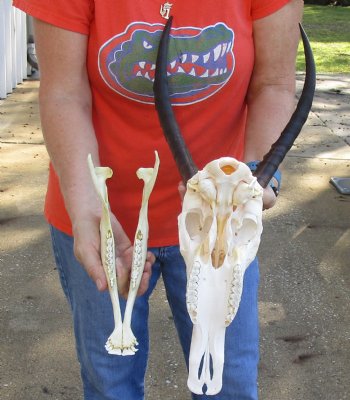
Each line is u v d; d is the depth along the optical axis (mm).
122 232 1806
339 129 7211
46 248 4383
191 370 1481
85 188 1827
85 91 1935
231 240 1490
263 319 3758
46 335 3547
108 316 2023
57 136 1873
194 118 1994
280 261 4379
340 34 15297
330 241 4684
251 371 2018
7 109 7273
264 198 1736
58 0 1844
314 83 1765
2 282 3990
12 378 3250
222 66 1922
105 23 1854
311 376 3344
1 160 5812
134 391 2205
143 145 1988
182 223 1518
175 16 1862
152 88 1908
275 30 1985
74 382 3246
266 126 1997
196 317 1481
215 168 1451
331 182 5707
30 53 8617
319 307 3900
